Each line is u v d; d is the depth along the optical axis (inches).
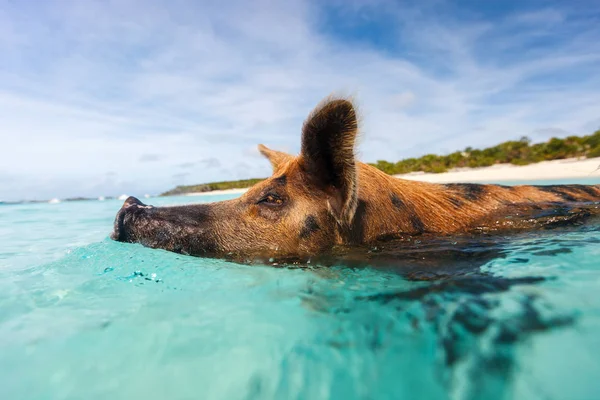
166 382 6.8
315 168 15.7
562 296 8.9
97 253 17.9
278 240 15.8
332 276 12.3
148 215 17.5
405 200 16.8
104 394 6.6
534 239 14.2
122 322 9.4
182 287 11.9
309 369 7.0
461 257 12.6
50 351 8.0
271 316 9.3
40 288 12.6
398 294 10.1
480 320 8.1
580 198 19.6
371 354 7.4
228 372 7.1
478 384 6.3
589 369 6.4
